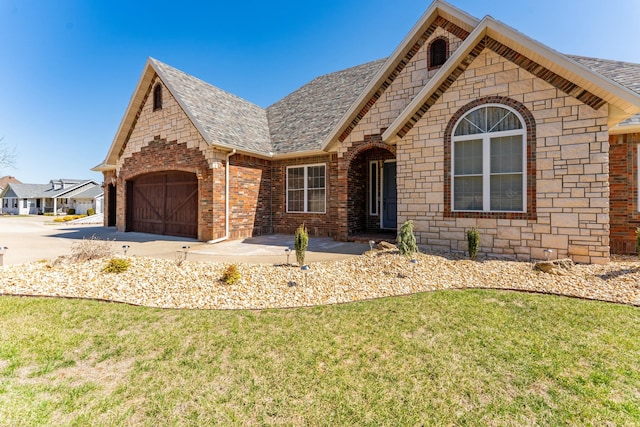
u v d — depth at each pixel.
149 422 2.44
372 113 11.02
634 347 3.54
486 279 6.20
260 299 5.33
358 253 9.07
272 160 14.68
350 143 11.47
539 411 2.54
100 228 18.52
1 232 15.85
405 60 10.52
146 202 15.12
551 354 3.42
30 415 2.51
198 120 11.72
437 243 8.64
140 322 4.38
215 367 3.23
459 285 5.95
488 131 8.02
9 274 6.43
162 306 5.03
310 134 14.01
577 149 7.00
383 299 5.26
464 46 7.94
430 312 4.65
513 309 4.71
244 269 6.81
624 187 8.57
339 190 11.72
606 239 6.74
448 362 3.28
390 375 3.05
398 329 4.10
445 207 8.52
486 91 8.00
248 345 3.69
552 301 4.99
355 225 12.38
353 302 5.16
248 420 2.46
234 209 12.61
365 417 2.47
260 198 13.99
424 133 8.83
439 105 8.62
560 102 7.16
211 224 11.68
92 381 2.99
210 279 6.25
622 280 5.75
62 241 12.14
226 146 11.72
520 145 7.65
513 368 3.16
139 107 14.42
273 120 17.12
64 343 3.74
